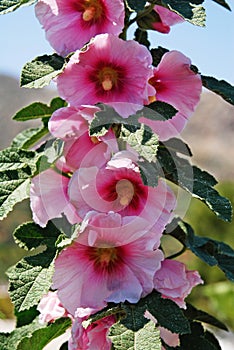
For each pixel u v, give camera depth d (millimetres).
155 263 1145
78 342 1162
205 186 1162
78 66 1147
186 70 1185
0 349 1256
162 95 1196
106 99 1157
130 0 1160
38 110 1296
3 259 4117
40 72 1172
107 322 1157
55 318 1227
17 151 1201
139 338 1088
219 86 1227
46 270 1150
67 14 1196
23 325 1289
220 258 1294
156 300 1140
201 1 1190
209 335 1323
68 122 1139
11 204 1160
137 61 1142
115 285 1151
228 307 2875
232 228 3586
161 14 1237
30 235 1191
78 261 1166
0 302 2967
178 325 1121
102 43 1138
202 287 3414
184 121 1196
